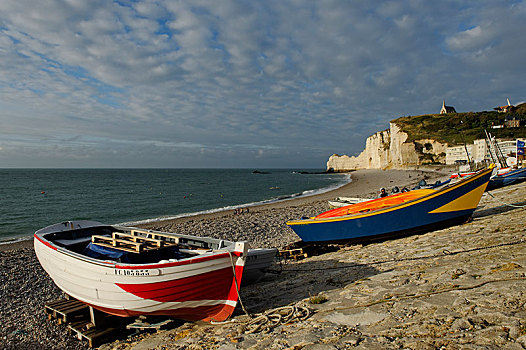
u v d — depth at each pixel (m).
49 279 11.09
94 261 6.30
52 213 33.03
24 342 6.73
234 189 67.38
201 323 6.69
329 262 9.65
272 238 17.72
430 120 127.31
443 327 4.16
